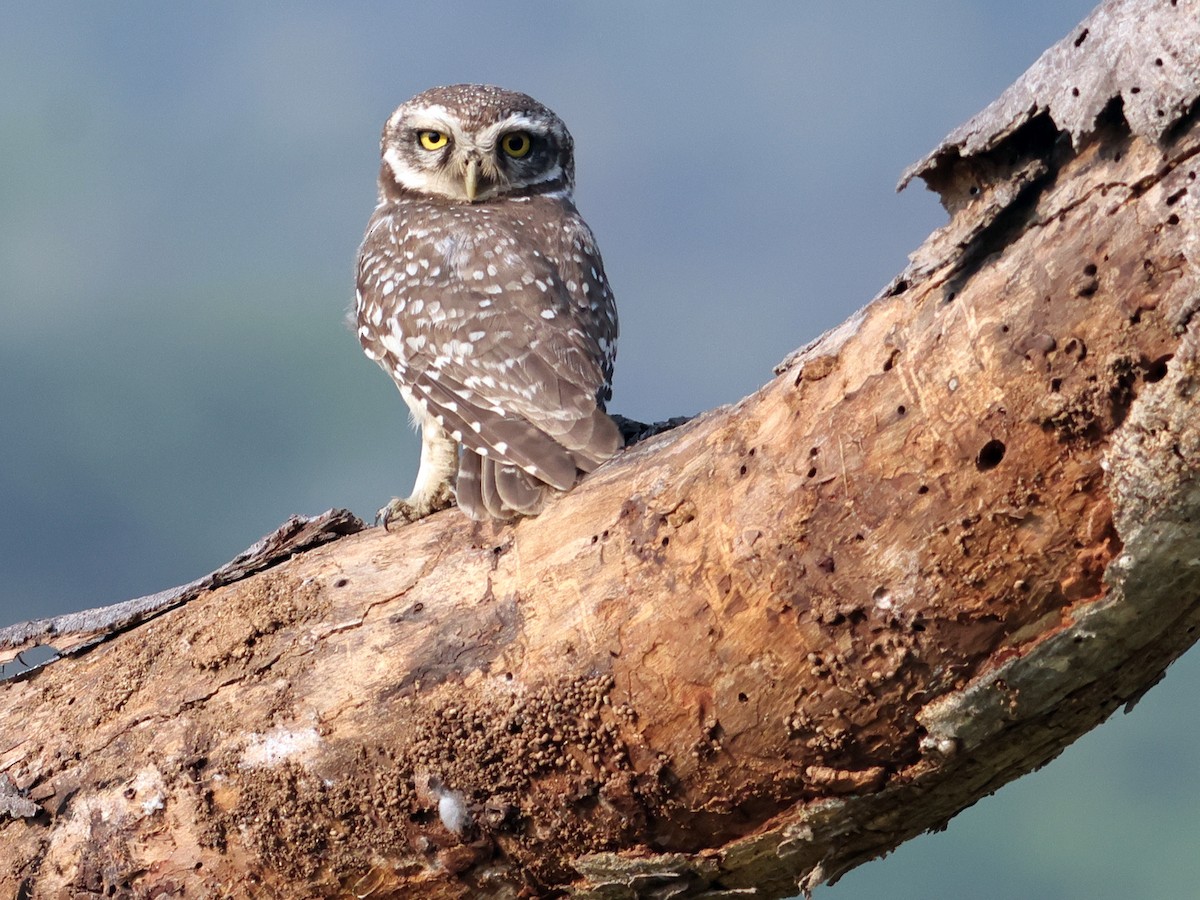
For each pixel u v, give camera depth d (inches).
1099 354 269.1
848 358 301.3
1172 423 261.3
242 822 339.9
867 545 291.6
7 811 354.9
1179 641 284.8
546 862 327.6
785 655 299.9
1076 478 274.4
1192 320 259.8
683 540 312.8
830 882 329.1
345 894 339.3
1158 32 259.8
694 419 342.3
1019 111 276.1
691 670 307.6
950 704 289.9
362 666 336.5
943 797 309.4
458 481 357.4
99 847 350.0
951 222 292.2
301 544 373.7
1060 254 274.7
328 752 333.1
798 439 302.7
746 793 310.5
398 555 350.6
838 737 299.6
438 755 324.5
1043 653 283.0
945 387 285.0
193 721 347.6
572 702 315.3
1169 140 263.7
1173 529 265.7
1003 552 281.1
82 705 362.3
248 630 350.3
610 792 315.9
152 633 365.1
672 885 327.3
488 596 332.8
